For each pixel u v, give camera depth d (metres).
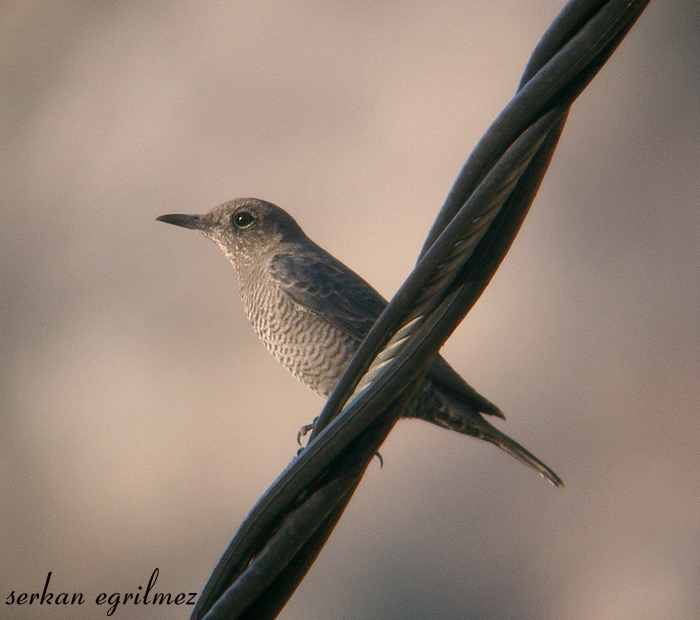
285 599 2.33
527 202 2.39
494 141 2.32
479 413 4.70
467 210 2.31
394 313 2.32
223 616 2.26
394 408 2.32
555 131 2.38
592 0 2.30
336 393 2.35
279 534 2.30
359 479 2.32
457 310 2.35
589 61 2.32
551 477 4.57
